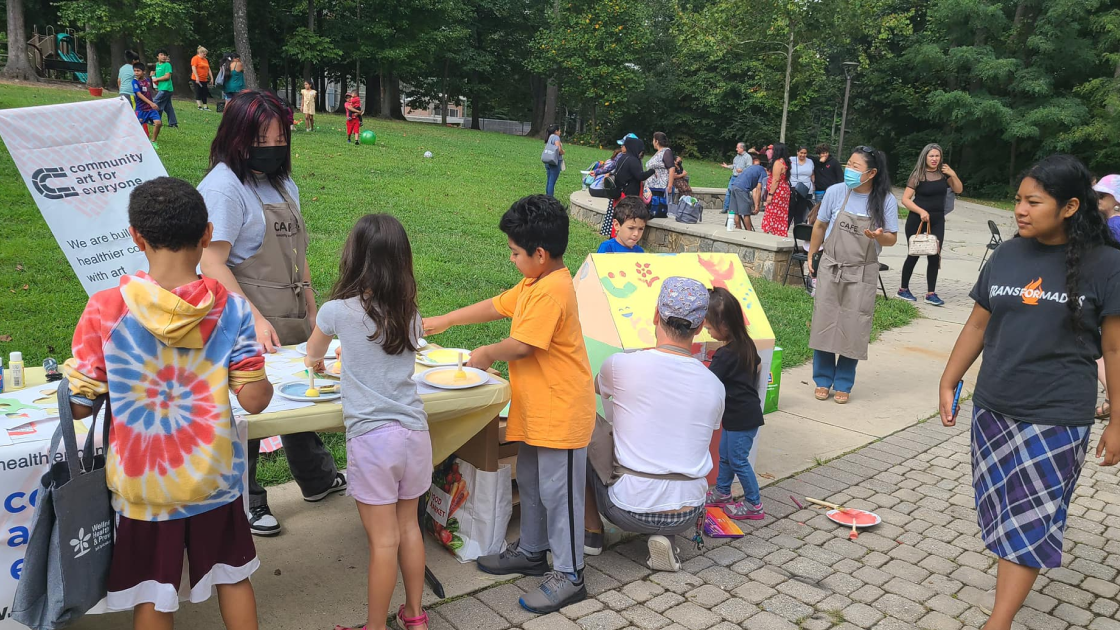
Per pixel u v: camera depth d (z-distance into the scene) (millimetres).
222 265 2982
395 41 31391
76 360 2008
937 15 28984
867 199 5473
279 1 30562
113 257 3281
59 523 1948
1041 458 2633
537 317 2855
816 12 23703
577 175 17906
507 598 3051
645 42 37000
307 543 3361
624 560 3438
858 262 5469
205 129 14766
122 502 2084
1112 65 26250
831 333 5594
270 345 3029
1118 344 2562
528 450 3115
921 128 34656
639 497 3131
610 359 3283
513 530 3592
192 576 2188
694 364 3211
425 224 9883
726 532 3666
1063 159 2551
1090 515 4113
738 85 38938
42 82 21719
